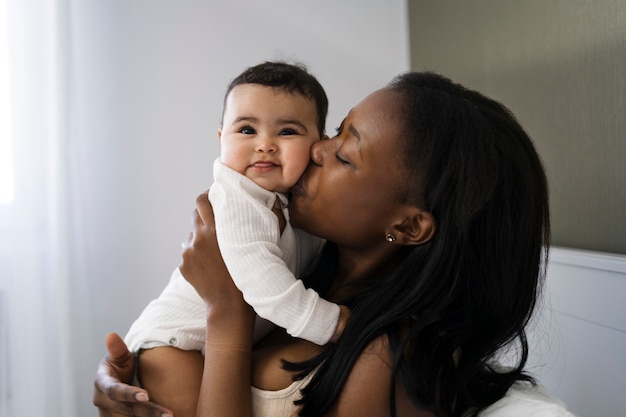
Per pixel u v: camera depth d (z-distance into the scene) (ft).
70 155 7.07
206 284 2.75
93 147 7.76
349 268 3.08
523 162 2.71
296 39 8.22
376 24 8.38
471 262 2.64
